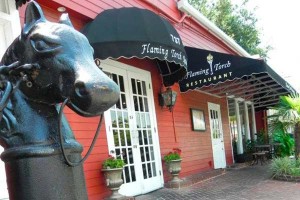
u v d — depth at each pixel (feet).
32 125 3.85
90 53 3.89
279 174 29.14
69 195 3.89
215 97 40.81
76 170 4.06
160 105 27.43
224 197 21.93
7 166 3.93
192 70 28.96
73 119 18.69
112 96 3.53
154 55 19.75
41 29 3.75
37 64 3.72
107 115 21.30
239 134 46.73
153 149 25.70
